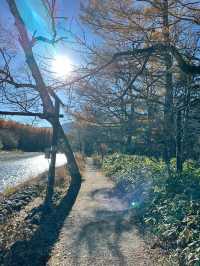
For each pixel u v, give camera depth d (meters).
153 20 6.77
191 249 6.79
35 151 104.56
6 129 94.75
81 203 14.20
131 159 24.86
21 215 12.61
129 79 8.20
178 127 13.00
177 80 10.65
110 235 9.34
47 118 14.50
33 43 11.16
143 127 13.98
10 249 8.53
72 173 22.91
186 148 15.83
